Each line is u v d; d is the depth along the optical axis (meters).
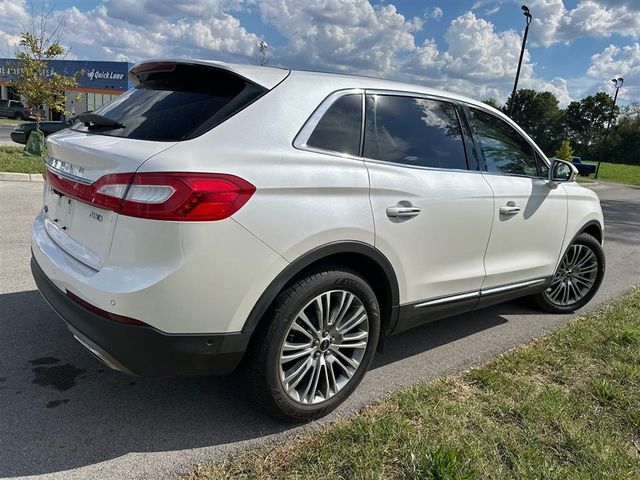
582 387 3.25
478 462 2.41
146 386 3.03
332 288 2.65
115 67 39.97
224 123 2.40
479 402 3.01
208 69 2.65
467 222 3.36
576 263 4.80
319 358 2.72
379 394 3.09
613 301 5.32
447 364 3.58
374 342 2.96
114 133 2.58
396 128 3.08
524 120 89.06
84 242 2.49
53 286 2.62
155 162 2.18
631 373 3.44
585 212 4.60
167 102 2.64
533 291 4.29
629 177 43.38
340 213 2.61
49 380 3.00
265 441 2.56
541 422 2.81
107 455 2.39
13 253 5.30
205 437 2.57
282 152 2.48
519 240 3.90
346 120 2.81
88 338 2.35
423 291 3.19
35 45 15.59
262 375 2.50
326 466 2.34
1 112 40.69
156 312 2.19
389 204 2.85
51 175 2.88
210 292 2.25
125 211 2.20
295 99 2.63
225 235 2.24
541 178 4.17
